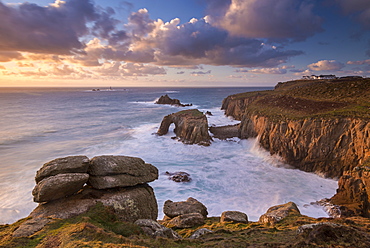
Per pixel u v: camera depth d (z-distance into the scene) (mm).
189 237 15953
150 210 18312
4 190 30484
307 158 41469
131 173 18750
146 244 11859
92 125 80438
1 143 54844
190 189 32906
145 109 132625
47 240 11461
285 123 47812
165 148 53625
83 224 12656
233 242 13586
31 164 40781
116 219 15211
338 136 39094
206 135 59781
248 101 97000
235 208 27719
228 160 46406
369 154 33406
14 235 11961
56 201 16109
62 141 57750
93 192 17344
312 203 28828
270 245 12641
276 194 31422
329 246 11633
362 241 12070
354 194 27219
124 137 63000
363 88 61250
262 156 48938
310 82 123125
